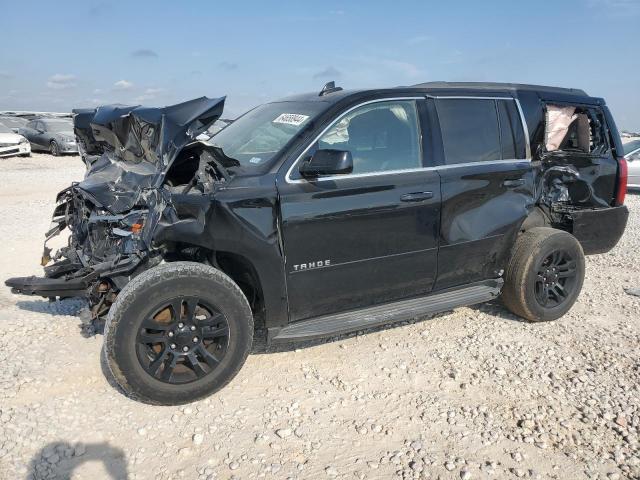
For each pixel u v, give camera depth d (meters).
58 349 4.27
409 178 4.18
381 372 4.09
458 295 4.61
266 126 4.36
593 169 5.55
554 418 3.54
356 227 3.96
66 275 4.34
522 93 5.07
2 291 5.54
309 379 3.97
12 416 3.38
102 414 3.46
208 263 3.91
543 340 4.70
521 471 3.02
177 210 3.50
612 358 4.37
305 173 3.73
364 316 4.14
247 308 3.67
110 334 3.32
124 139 4.20
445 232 4.37
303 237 3.78
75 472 2.94
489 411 3.61
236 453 3.13
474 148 4.59
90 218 3.99
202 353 3.57
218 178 3.71
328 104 4.11
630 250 7.82
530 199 4.88
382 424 3.45
